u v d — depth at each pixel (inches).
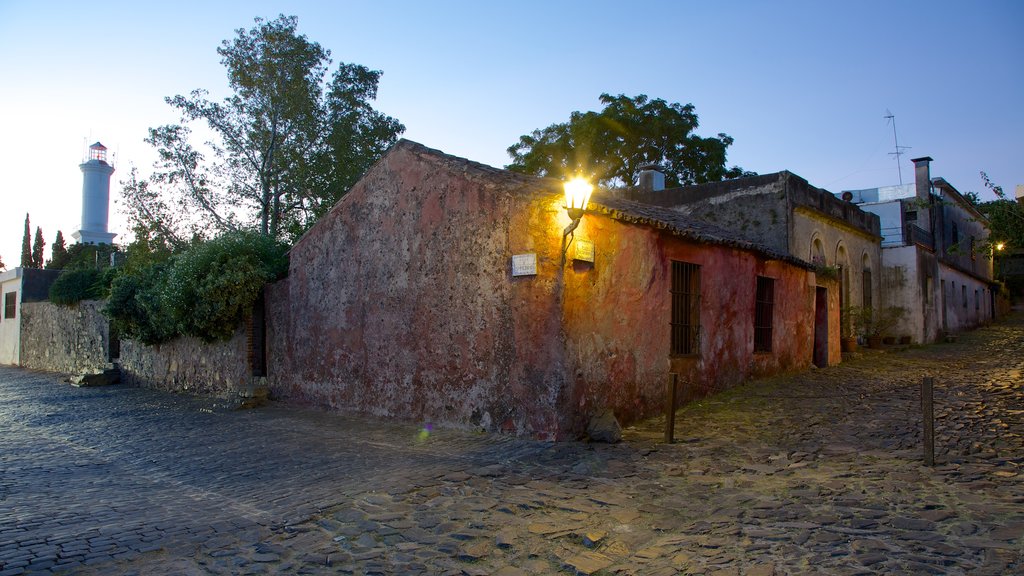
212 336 571.8
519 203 349.7
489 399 358.6
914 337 888.9
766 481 246.8
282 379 517.0
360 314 445.1
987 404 378.0
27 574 171.2
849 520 197.5
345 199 464.1
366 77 972.6
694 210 728.3
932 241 1036.5
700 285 447.5
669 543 187.9
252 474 289.9
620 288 371.6
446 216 389.1
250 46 895.1
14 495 259.9
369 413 432.1
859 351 761.6
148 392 653.3
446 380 382.6
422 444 338.3
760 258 528.4
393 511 223.0
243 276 528.4
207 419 463.2
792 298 580.4
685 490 239.5
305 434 385.7
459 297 378.3
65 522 218.7
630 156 1186.6
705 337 450.3
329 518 218.1
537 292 338.6
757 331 530.0
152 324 659.4
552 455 299.0
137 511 233.5
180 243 885.8
